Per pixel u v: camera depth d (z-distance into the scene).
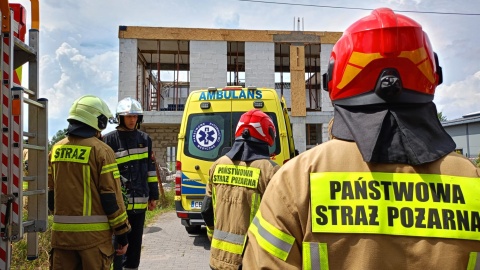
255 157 3.08
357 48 1.30
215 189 3.23
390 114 1.27
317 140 25.06
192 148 6.86
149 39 21.55
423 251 1.13
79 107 3.36
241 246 2.90
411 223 1.16
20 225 2.82
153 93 27.47
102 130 3.54
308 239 1.20
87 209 3.23
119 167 4.66
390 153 1.23
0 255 2.76
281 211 1.25
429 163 1.22
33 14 3.41
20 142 2.84
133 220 4.74
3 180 2.79
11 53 2.86
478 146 28.56
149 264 5.89
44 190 3.29
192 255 6.42
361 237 1.16
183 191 6.80
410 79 1.27
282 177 1.31
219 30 22.14
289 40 22.61
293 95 22.64
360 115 1.31
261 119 3.15
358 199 1.20
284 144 6.57
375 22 1.30
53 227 3.27
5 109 2.82
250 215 2.95
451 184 1.19
